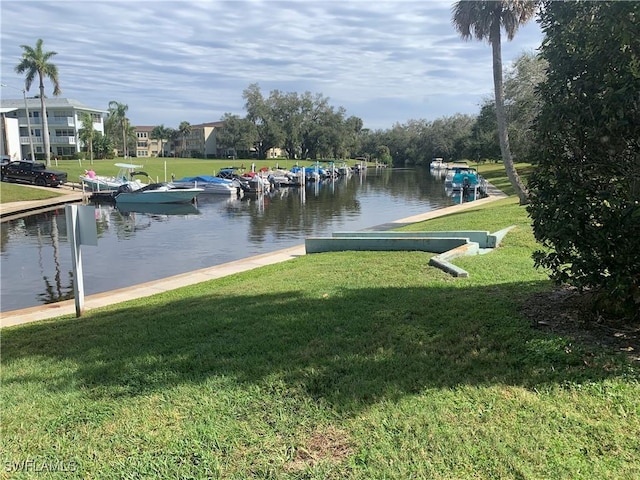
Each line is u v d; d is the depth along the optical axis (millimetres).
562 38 4332
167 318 6098
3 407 3881
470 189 39625
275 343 4727
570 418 3119
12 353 5383
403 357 4180
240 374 4086
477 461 2809
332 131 103188
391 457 2898
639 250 3816
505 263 7824
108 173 51156
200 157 115750
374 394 3588
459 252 8734
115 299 8695
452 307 5359
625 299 4172
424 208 31375
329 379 3885
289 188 51938
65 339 5727
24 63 48375
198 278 10328
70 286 11609
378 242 10836
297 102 104875
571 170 4367
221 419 3428
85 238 7254
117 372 4371
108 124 102000
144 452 3117
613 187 4191
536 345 4121
